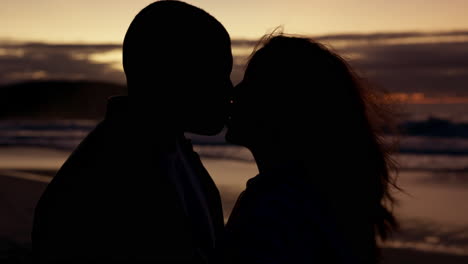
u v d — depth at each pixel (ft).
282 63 4.47
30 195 36.11
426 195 40.32
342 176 4.33
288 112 4.42
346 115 4.39
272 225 3.92
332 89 4.39
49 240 4.52
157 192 4.61
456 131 102.89
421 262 21.16
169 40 4.91
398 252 22.93
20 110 361.51
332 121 4.36
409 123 106.63
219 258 4.12
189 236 4.71
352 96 4.47
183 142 5.61
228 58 5.23
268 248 3.85
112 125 4.81
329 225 4.13
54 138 128.88
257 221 3.95
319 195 4.21
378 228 4.64
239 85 4.71
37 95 365.61
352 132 4.39
